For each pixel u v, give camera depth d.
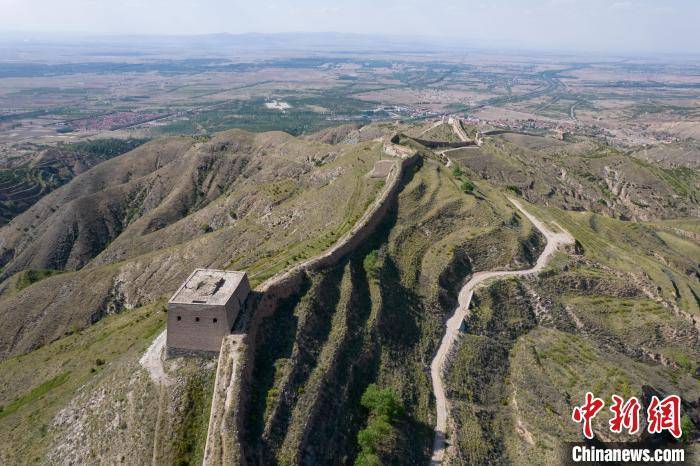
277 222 144.12
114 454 62.16
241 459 56.25
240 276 77.38
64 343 111.88
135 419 64.38
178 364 69.12
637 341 97.81
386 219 115.00
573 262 114.44
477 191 139.50
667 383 87.69
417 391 79.56
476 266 110.06
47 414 74.94
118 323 112.44
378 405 71.19
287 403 66.25
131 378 70.19
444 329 93.62
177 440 60.50
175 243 178.50
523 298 103.31
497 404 82.44
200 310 69.06
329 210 131.88
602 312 103.19
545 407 80.00
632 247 144.62
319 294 85.62
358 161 160.25
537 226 130.88
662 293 107.88
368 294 92.31
